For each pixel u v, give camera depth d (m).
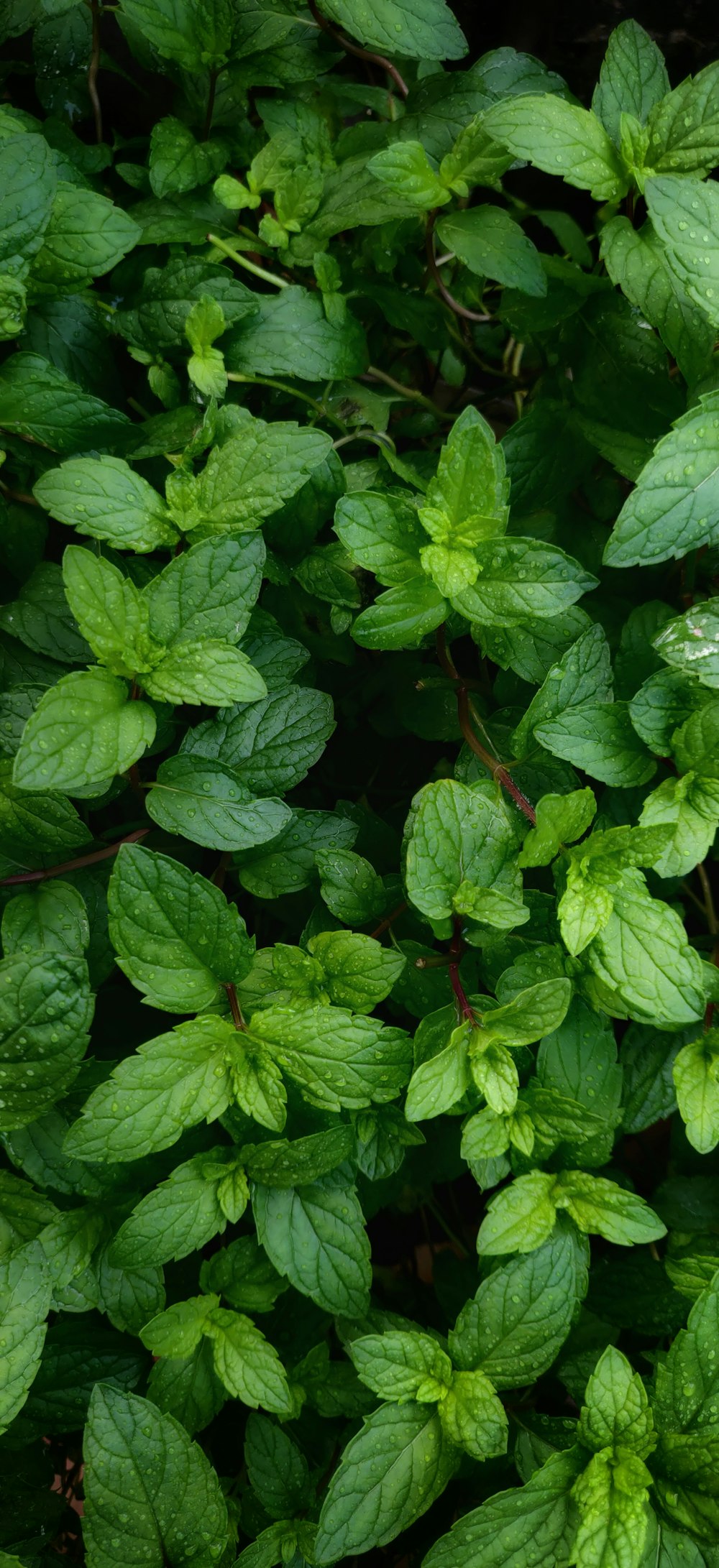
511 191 0.91
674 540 0.72
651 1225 0.74
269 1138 0.74
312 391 0.80
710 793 0.74
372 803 0.86
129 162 0.83
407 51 0.75
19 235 0.71
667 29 0.90
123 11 0.80
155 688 0.71
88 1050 0.80
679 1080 0.75
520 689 0.80
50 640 0.76
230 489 0.73
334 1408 0.77
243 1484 0.79
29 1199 0.74
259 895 0.77
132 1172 0.75
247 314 0.77
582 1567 0.71
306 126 0.79
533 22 0.90
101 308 0.78
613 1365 0.72
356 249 0.81
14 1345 0.70
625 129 0.74
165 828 0.72
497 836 0.73
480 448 0.72
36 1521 0.79
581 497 0.81
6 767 0.74
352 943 0.73
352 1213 0.74
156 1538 0.73
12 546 0.78
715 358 0.76
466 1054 0.73
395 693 0.83
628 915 0.73
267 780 0.76
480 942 0.75
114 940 0.71
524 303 0.78
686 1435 0.72
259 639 0.76
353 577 0.78
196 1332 0.74
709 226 0.72
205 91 0.81
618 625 0.81
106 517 0.72
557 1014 0.72
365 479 0.79
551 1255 0.74
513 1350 0.74
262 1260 0.75
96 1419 0.72
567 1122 0.74
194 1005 0.72
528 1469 0.76
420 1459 0.73
